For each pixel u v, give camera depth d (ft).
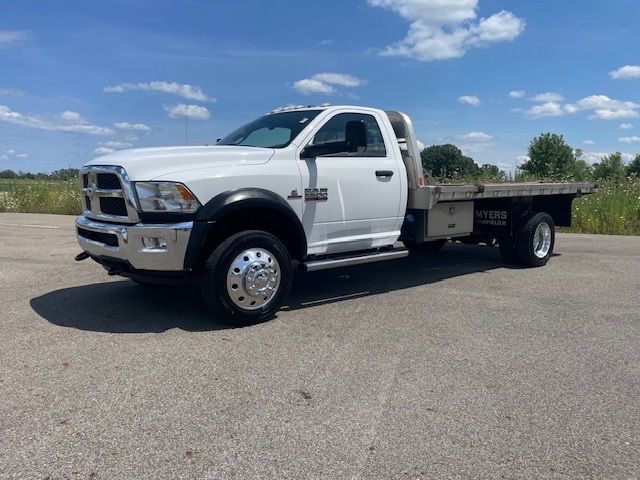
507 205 28.32
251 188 18.06
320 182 20.04
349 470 9.57
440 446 10.40
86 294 21.94
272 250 18.03
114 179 17.67
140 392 12.61
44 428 10.91
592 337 16.96
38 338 16.34
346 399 12.37
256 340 16.38
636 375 13.96
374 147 22.39
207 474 9.42
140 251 16.87
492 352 15.53
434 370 14.14
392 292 22.91
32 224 49.16
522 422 11.39
